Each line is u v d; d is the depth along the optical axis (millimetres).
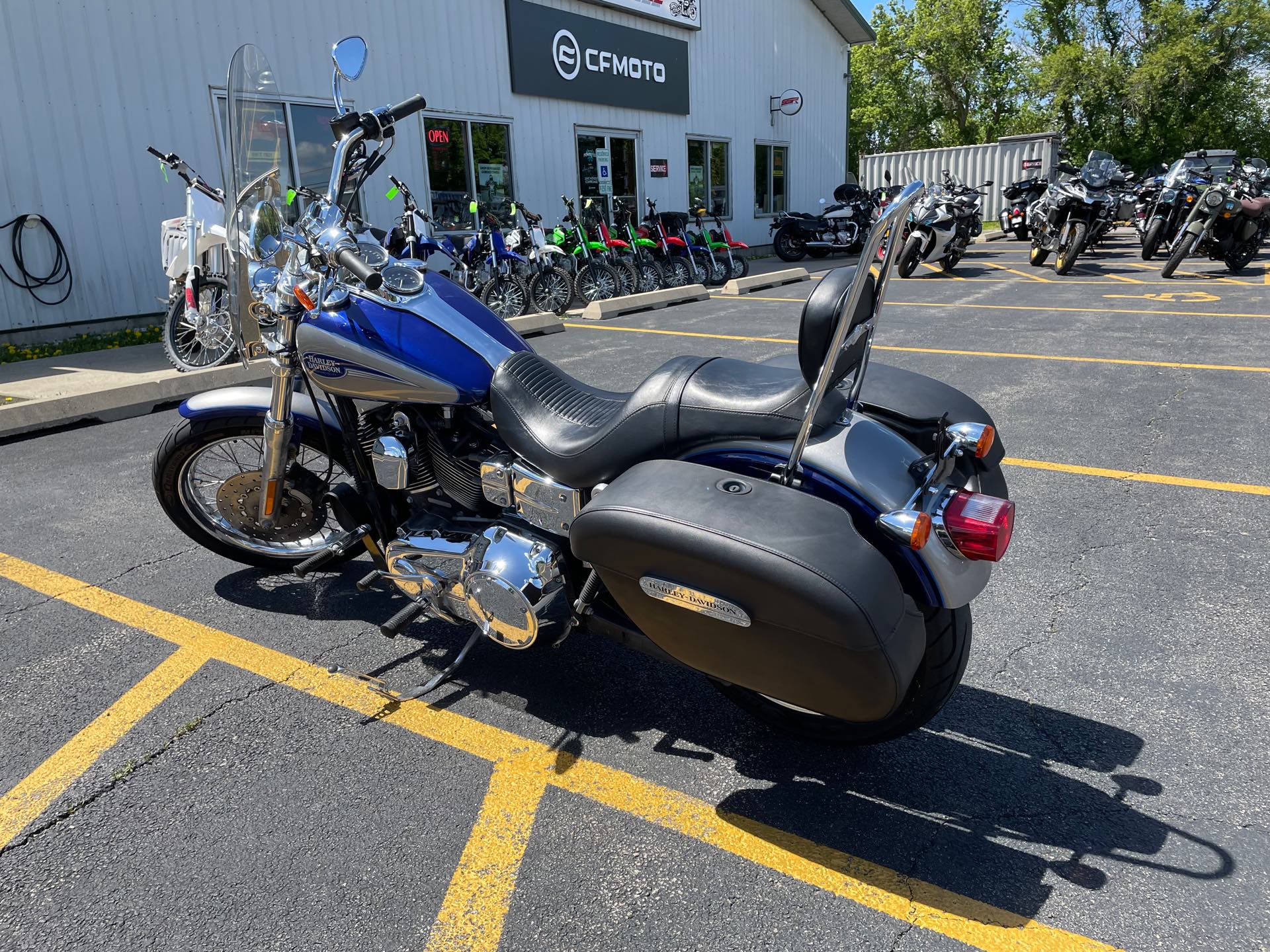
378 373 2609
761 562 1768
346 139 2625
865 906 1970
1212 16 36125
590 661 2992
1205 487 4188
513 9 12445
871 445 2119
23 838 2197
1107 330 8156
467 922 1943
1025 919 1917
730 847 2154
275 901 2002
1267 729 2486
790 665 1894
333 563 3639
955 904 1964
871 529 2084
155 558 3779
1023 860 2082
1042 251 13883
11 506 4406
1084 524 3832
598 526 1968
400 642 3105
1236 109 36375
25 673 2910
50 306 8648
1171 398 5691
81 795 2350
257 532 3500
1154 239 13656
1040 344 7562
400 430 2754
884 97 43469
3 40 8023
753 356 7555
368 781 2396
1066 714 2600
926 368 6781
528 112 13047
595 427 2453
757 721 2654
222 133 2793
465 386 2580
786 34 18953
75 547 3900
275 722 2656
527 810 2285
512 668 2949
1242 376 6184
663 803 2311
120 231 9016
